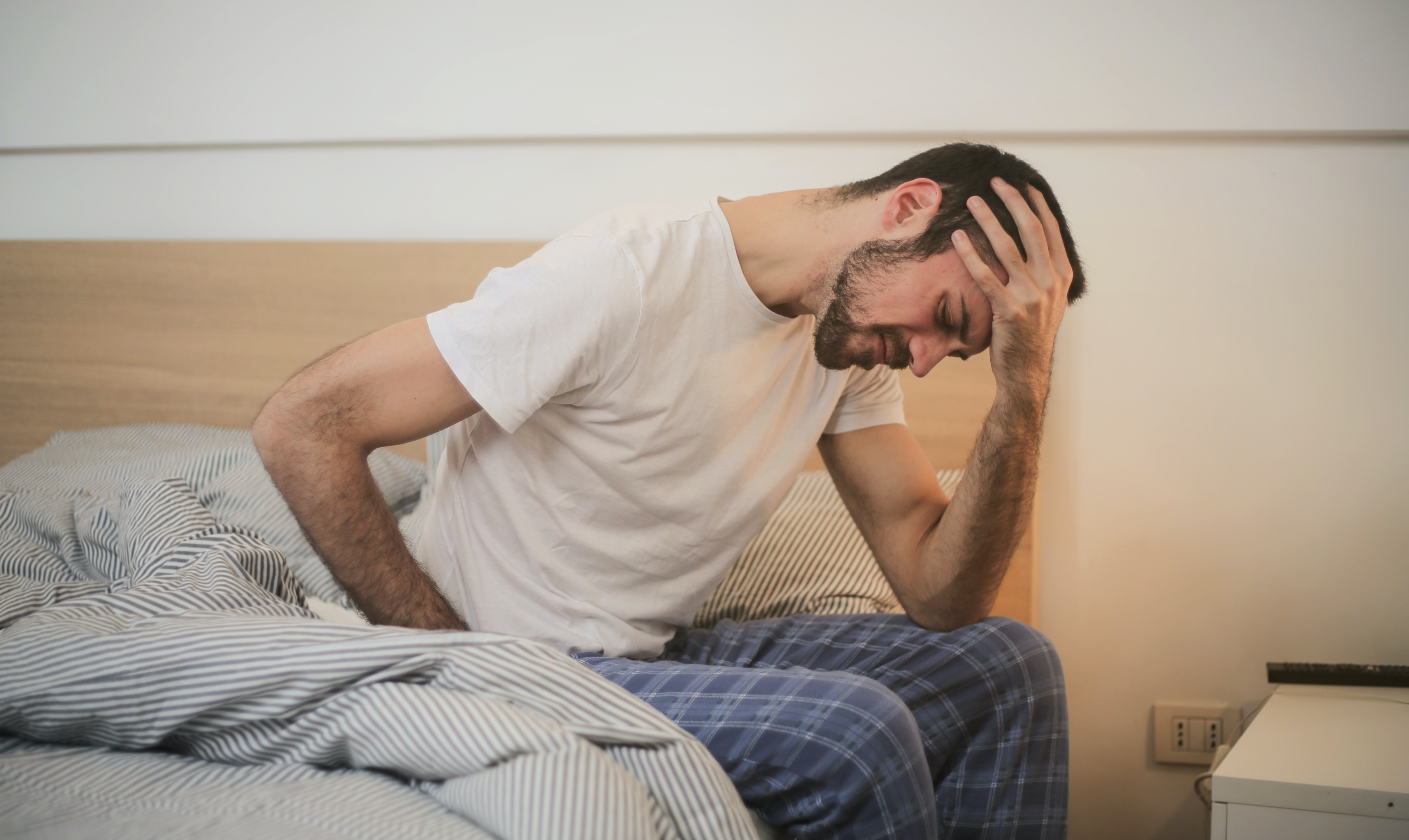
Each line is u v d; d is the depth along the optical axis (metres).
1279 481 1.68
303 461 0.89
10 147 2.08
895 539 1.18
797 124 1.79
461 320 0.90
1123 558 1.73
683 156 1.85
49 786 0.69
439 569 1.05
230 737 0.74
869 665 1.06
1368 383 1.65
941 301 0.99
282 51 1.96
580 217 1.90
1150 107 1.67
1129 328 1.72
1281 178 1.67
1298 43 1.62
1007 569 1.11
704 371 0.99
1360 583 1.65
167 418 2.01
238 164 2.02
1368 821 0.97
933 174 1.01
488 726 0.66
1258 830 1.01
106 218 2.08
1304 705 1.39
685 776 0.69
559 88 1.87
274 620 0.80
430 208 1.95
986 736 1.01
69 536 1.37
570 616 1.00
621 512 1.01
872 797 0.79
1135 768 1.73
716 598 1.48
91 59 2.04
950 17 1.73
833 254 1.00
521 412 0.89
